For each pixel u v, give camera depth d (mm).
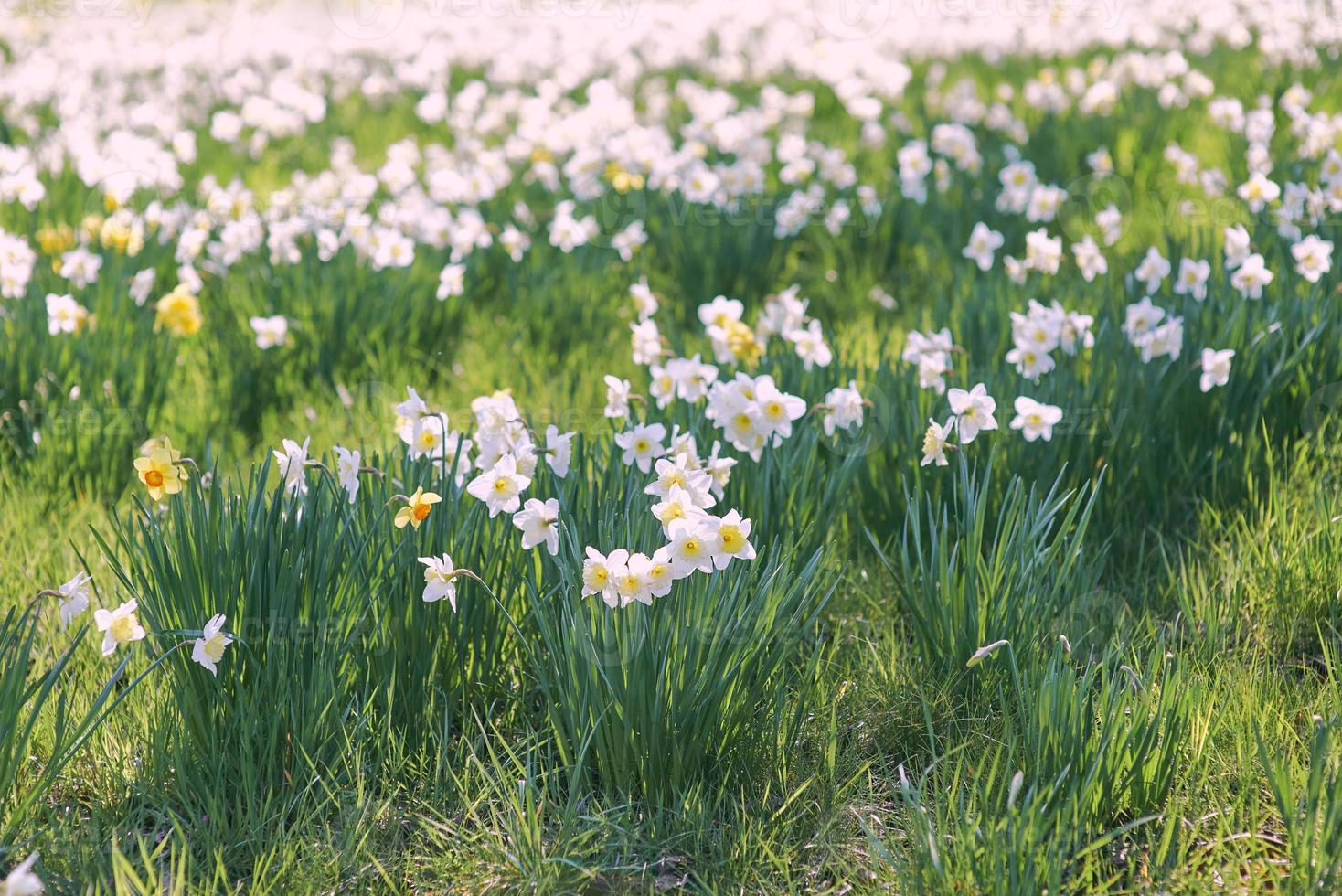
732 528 2240
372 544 2594
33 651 2955
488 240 5562
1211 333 3771
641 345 3646
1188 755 2455
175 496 2479
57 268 4938
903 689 2748
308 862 2273
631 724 2365
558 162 7359
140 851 2229
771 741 2533
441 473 2721
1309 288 4000
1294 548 3033
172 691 2564
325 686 2486
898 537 3424
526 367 4809
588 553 2236
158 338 4496
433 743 2607
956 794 2416
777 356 3709
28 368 4230
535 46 11508
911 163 6219
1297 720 2635
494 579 2680
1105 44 10188
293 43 12453
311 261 5191
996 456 3371
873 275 5836
